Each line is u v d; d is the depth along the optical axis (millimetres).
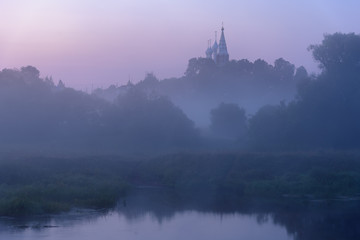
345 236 24578
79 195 32688
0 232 24094
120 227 25984
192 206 32625
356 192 37000
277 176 41625
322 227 26422
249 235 24688
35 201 29297
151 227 26141
